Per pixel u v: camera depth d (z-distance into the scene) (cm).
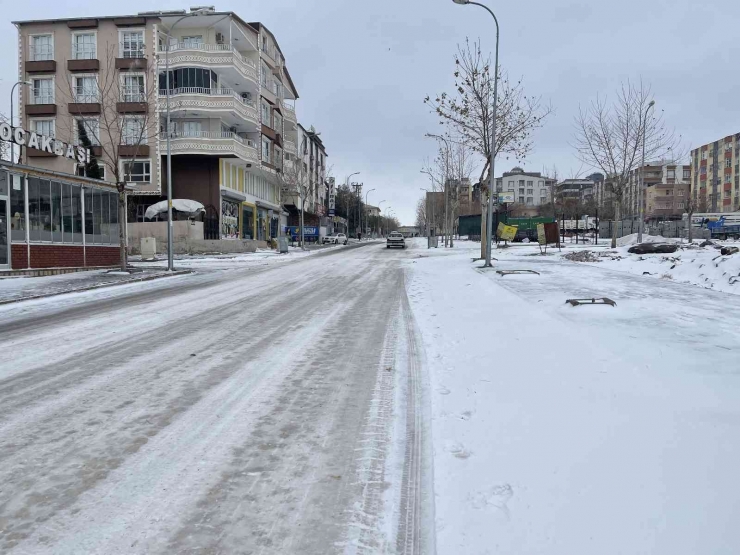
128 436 423
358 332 862
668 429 381
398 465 371
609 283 1386
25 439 416
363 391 540
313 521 303
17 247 1805
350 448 400
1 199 1747
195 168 3966
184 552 274
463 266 2208
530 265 2125
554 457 354
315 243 6103
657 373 523
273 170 5128
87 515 308
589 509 288
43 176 1905
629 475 320
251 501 324
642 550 251
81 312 1102
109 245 2272
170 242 2175
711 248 2384
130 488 339
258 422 454
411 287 1542
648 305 982
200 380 582
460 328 852
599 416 416
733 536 255
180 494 332
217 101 3825
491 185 2089
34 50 3866
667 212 10756
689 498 290
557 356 610
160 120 3788
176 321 978
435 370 610
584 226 6069
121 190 2012
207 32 4072
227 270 2302
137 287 1614
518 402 469
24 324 959
